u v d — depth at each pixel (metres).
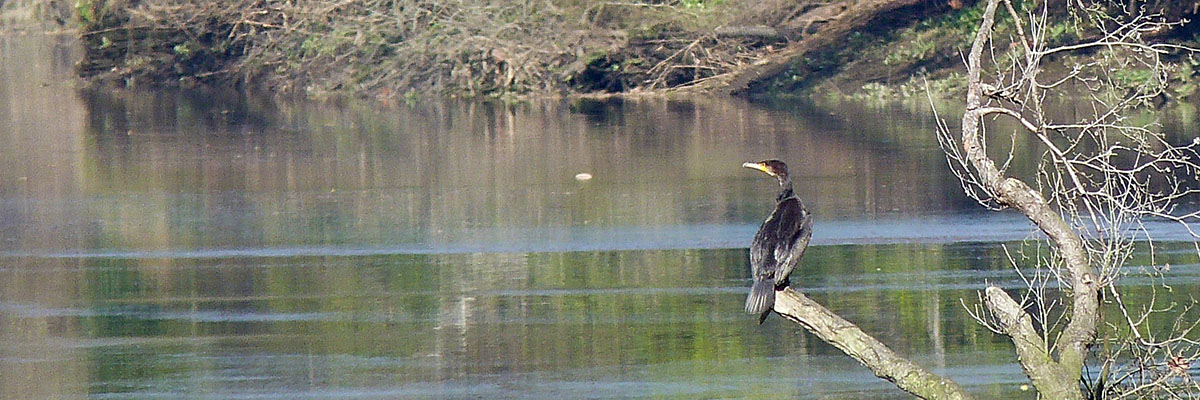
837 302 13.12
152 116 31.02
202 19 38.06
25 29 56.44
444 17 35.31
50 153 24.55
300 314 13.08
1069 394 7.44
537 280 14.19
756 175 20.55
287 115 30.91
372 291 13.85
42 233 16.94
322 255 15.45
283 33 37.12
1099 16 11.89
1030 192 7.91
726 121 27.97
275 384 11.12
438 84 35.19
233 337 12.39
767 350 11.86
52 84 39.78
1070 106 27.62
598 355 11.75
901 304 13.03
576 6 34.84
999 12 32.22
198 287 14.09
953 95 31.30
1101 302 7.89
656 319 12.74
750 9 35.31
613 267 14.67
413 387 11.02
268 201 19.02
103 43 39.50
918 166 20.91
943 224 16.47
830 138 24.67
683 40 34.62
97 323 12.88
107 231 17.00
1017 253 14.81
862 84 33.03
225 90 37.28
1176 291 12.98
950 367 11.30
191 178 21.23
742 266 14.59
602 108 31.33
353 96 35.28
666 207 18.00
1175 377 9.71
